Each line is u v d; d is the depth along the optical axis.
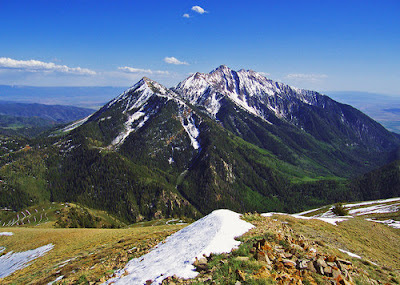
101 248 38.50
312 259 18.44
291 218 42.78
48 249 49.66
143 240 35.34
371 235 44.88
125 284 18.22
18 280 31.14
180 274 17.00
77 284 21.84
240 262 17.45
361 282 17.27
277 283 15.04
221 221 25.95
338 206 73.19
